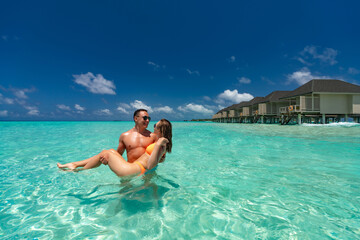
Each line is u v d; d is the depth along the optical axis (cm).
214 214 192
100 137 940
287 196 232
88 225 175
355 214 189
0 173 334
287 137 877
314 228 166
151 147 272
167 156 470
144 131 299
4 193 247
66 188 262
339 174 318
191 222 178
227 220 181
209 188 259
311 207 205
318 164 386
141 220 182
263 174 320
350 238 152
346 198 226
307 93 2048
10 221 182
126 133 297
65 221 182
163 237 157
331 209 200
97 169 347
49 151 545
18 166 382
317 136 906
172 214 193
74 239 154
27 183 282
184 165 381
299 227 168
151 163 251
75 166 292
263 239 152
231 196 233
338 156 461
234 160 426
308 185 269
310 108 2041
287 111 2230
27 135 1039
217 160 425
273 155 476
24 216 191
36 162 416
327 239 151
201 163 397
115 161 255
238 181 286
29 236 158
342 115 2228
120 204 215
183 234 160
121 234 161
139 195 237
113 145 667
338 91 1997
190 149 570
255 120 3200
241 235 158
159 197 231
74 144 693
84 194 242
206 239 153
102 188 260
